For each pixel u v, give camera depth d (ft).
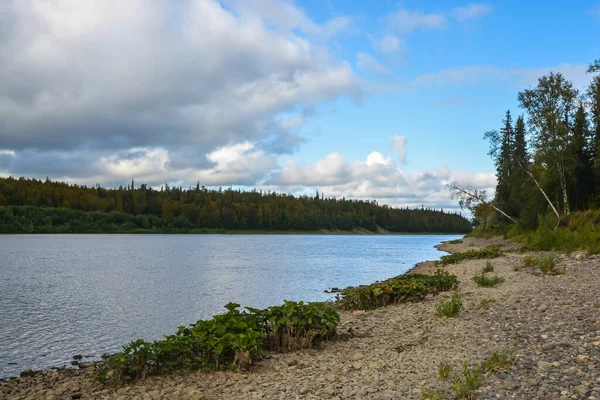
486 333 31.83
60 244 261.85
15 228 418.72
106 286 88.63
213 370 28.89
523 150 180.24
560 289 45.47
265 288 85.30
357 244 329.93
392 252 219.61
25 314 60.75
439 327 36.42
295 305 35.47
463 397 19.56
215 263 145.28
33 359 40.45
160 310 63.00
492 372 22.74
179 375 28.68
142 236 451.53
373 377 24.70
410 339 33.83
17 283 93.86
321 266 136.98
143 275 109.19
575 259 71.77
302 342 33.96
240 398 23.17
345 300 56.75
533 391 19.52
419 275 67.41
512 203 198.90
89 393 26.94
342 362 29.01
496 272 71.05
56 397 26.68
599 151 130.31
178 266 133.69
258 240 392.68
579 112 142.41
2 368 37.70
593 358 22.77
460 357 26.71
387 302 54.54
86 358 40.68
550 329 30.25
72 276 107.04
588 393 18.39
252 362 30.12
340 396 22.16
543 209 153.17
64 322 55.57
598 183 141.18
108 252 199.00
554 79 133.90
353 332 38.29
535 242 107.76
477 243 202.59
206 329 31.19
